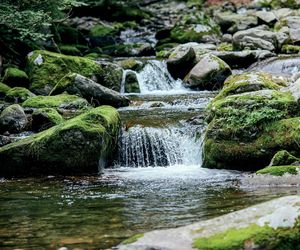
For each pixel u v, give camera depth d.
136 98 15.38
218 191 7.38
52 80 15.80
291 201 4.79
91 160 9.22
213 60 16.62
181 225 5.59
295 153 8.80
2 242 5.20
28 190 7.92
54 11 17.23
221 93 11.38
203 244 4.43
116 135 10.33
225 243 4.41
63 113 12.78
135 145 10.55
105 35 24.59
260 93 9.70
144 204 6.71
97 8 27.80
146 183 8.23
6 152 9.26
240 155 9.05
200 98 14.40
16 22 15.30
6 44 17.41
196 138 10.30
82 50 22.64
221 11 28.64
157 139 10.50
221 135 9.34
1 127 11.69
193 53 17.52
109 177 8.85
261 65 17.88
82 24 25.89
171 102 14.20
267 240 4.37
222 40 23.44
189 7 30.38
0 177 9.21
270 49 20.38
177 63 17.42
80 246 4.98
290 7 27.31
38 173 9.27
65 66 16.09
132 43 23.94
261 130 9.14
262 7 28.03
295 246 4.37
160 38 25.17
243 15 25.20
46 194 7.56
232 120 9.34
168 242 4.53
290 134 8.88
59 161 9.20
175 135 10.55
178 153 10.27
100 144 9.27
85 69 16.41
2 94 14.84
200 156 10.07
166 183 8.18
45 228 5.67
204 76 16.42
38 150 9.22
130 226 5.64
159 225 5.63
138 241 4.64
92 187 8.02
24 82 15.85
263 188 7.42
